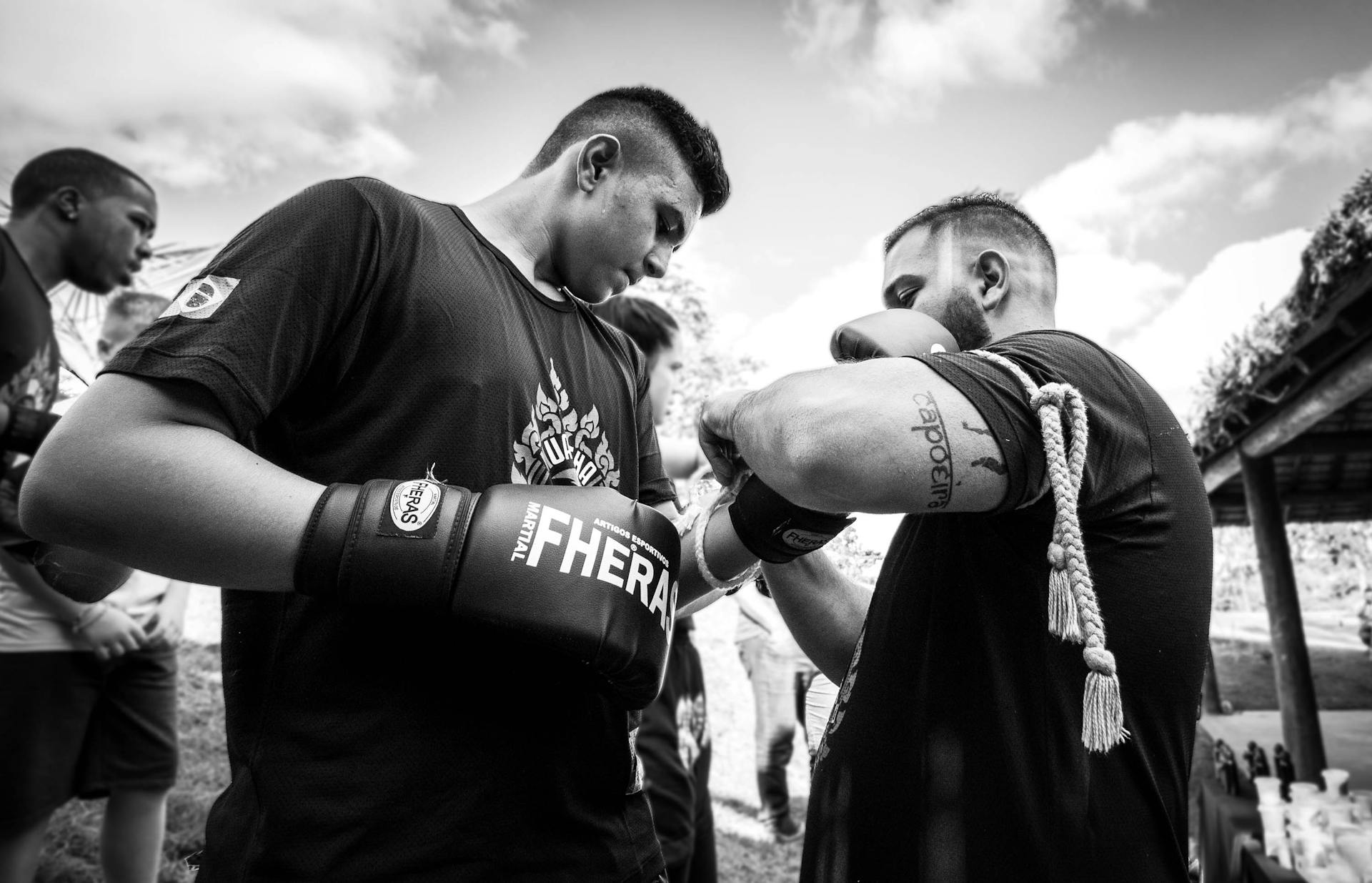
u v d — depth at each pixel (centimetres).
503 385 115
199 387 92
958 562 116
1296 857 316
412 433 109
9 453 217
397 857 100
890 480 97
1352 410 566
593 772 117
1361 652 855
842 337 121
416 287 111
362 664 104
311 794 101
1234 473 648
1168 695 107
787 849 442
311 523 91
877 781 114
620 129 133
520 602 92
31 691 246
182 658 581
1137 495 110
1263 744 706
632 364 154
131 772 268
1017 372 106
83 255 271
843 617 151
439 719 104
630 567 99
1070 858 101
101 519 88
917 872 108
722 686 605
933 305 137
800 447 100
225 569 91
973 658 112
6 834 246
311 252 103
